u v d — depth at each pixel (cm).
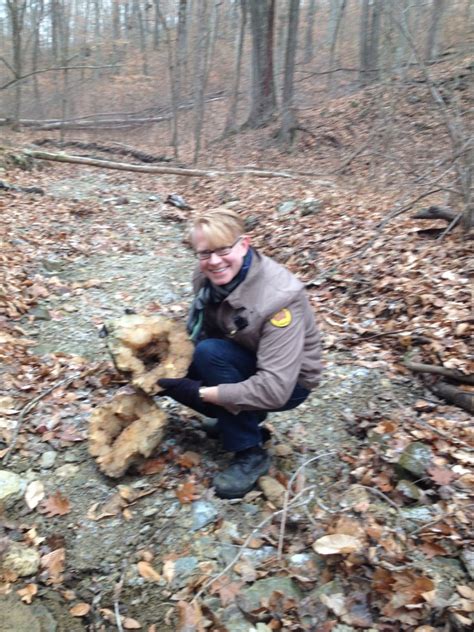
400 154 1172
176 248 762
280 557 265
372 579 247
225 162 1455
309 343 283
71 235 787
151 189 1173
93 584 265
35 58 2248
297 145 1545
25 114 2339
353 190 967
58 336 491
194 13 2542
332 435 346
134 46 3008
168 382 282
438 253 552
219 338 294
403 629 229
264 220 820
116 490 304
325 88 2128
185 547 273
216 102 2286
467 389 372
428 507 283
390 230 645
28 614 251
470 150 595
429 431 335
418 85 985
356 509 284
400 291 501
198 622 239
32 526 288
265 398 262
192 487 299
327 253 634
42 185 1102
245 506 291
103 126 2253
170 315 540
